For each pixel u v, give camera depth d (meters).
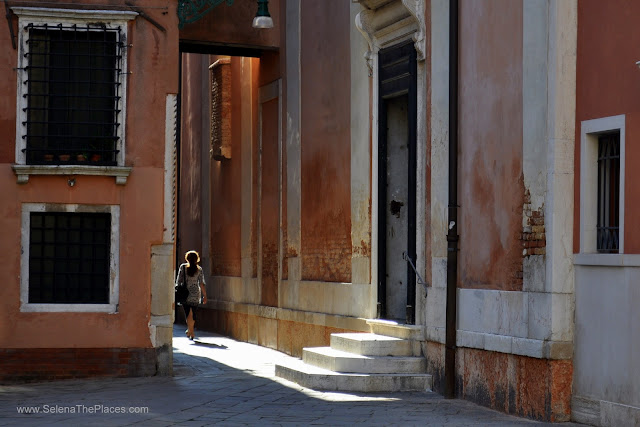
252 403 13.53
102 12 16.34
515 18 12.85
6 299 16.11
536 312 12.16
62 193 16.27
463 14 14.25
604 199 11.68
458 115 14.30
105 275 16.44
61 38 16.39
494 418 12.30
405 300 16.53
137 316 16.42
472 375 13.68
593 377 11.52
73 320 16.23
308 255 20.06
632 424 10.76
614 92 11.30
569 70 11.99
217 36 21.09
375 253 17.08
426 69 15.34
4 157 16.19
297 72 20.66
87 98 16.48
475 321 13.70
